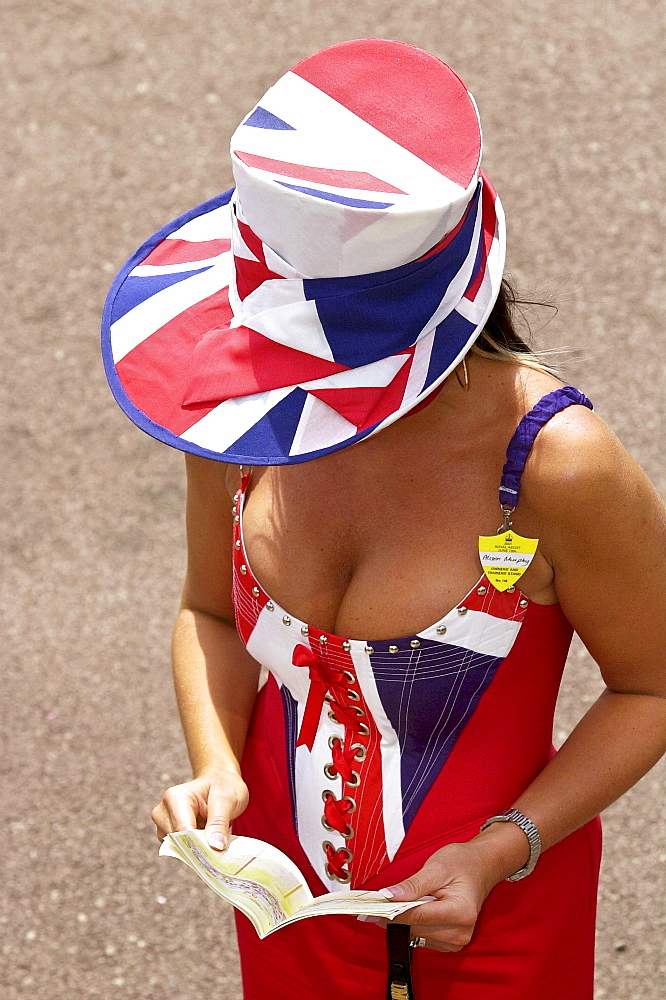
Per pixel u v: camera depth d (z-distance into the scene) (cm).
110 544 1548
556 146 1947
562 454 573
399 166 551
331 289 556
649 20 2142
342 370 570
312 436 573
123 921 1177
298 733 682
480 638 604
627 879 1150
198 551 744
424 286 555
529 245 1808
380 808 655
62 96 2192
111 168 2052
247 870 632
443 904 580
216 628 774
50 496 1612
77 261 1916
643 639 617
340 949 690
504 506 583
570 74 2061
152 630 1448
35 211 1998
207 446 592
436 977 677
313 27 2230
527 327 711
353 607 618
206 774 695
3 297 1872
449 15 2197
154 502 1593
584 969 713
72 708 1373
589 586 598
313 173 550
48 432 1689
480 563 597
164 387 630
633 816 1195
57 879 1217
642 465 1530
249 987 759
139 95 2169
